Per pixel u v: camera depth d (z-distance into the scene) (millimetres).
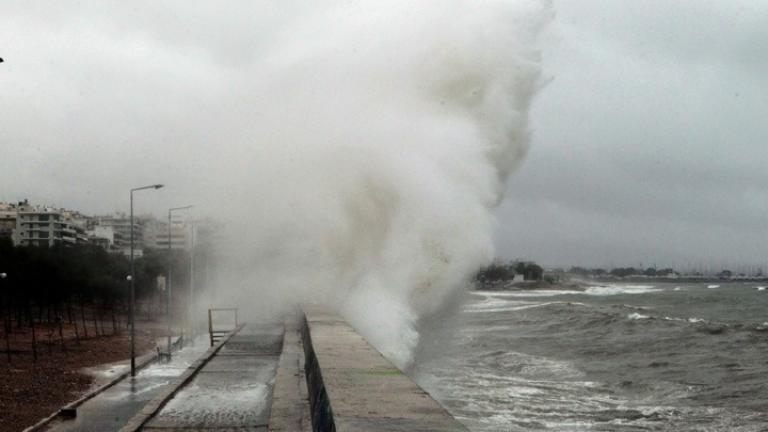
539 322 95250
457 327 36188
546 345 67375
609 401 37750
